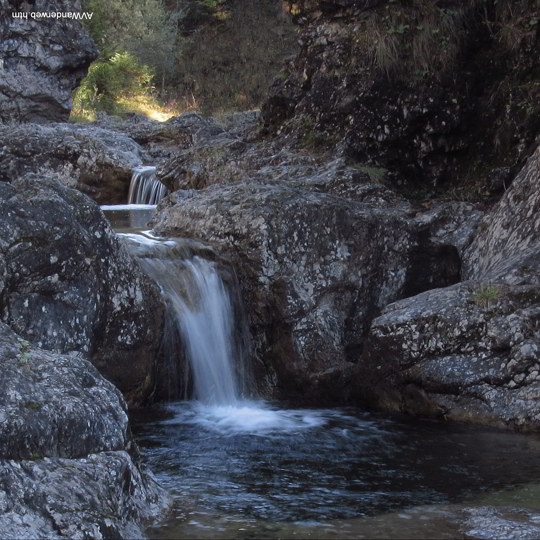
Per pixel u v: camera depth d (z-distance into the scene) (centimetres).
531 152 825
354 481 429
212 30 2678
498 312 572
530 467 457
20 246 507
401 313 593
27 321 511
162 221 737
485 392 557
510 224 732
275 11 2667
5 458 309
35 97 1506
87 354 537
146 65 2348
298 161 884
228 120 1681
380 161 880
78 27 1547
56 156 1144
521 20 853
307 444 505
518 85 852
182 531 345
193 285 642
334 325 673
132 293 579
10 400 325
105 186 1141
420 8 871
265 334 666
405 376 582
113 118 1870
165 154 1330
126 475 341
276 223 668
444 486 421
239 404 625
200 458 471
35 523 296
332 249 683
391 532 349
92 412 344
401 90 868
